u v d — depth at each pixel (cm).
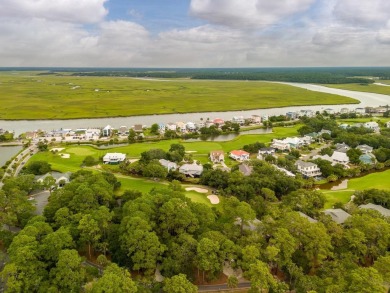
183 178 12962
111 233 7356
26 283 5716
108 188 9331
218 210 9369
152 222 7338
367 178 13388
